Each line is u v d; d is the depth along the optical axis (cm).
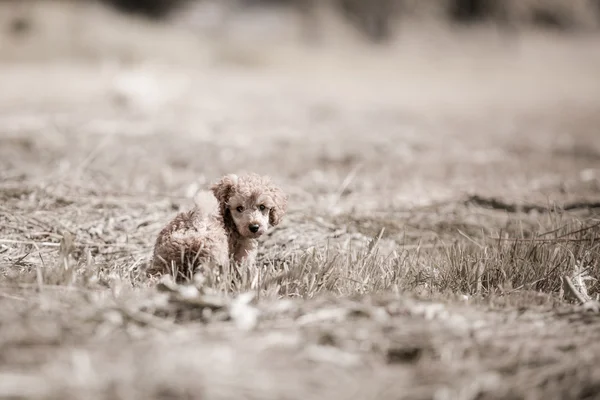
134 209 1794
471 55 11462
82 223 1670
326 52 10362
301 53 9806
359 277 1343
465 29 12481
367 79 7981
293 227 1691
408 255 1455
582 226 1559
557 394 862
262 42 10019
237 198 1330
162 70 7131
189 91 5503
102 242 1584
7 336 940
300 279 1302
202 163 2702
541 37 12962
